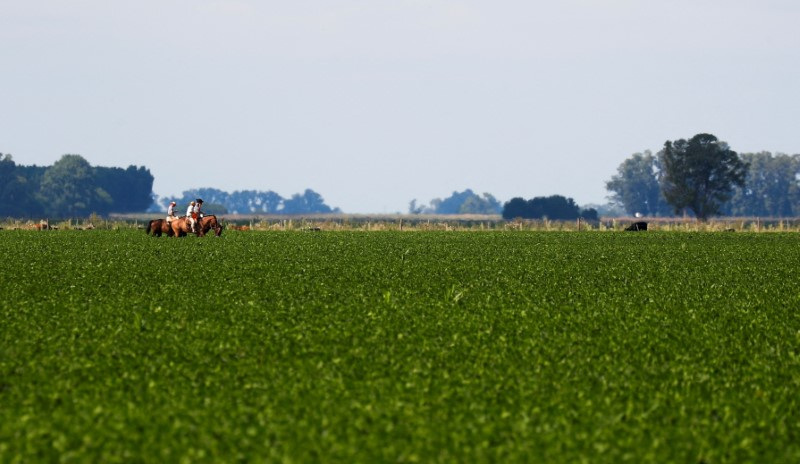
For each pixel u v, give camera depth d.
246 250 137.88
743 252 143.50
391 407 45.25
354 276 99.69
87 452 38.81
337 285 91.31
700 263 122.38
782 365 56.28
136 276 97.75
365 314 71.62
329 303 78.00
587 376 51.97
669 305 79.69
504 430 42.22
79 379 50.28
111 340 60.25
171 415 43.56
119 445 39.62
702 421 43.62
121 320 68.06
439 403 46.00
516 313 73.06
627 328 66.88
